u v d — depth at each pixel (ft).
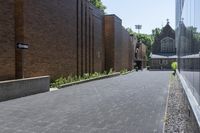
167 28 327.47
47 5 89.40
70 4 110.11
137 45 347.15
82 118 40.75
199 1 18.13
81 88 87.66
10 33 70.38
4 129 33.94
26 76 77.20
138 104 54.39
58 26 98.22
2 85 56.85
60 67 100.32
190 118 25.79
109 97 65.36
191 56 27.32
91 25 141.90
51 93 72.33
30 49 79.15
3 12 67.62
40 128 34.55
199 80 19.99
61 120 39.27
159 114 43.75
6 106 50.52
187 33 33.19
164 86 98.02
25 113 44.09
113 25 181.78
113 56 182.19
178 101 58.29
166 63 321.52
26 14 76.59
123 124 36.96
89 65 139.23
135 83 111.86
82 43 125.08
